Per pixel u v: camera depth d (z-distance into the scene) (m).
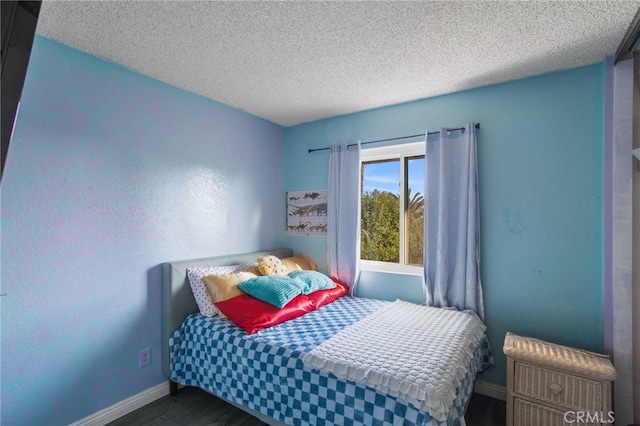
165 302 2.24
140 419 1.99
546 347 1.86
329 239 3.04
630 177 1.81
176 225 2.38
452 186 2.41
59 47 1.77
